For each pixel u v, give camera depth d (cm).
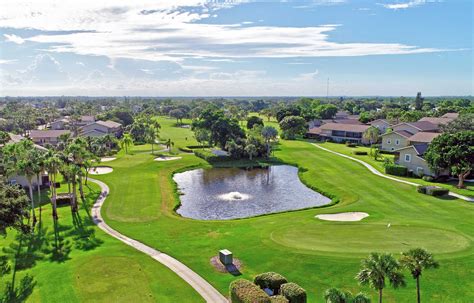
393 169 7956
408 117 14662
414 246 4044
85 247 4375
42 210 5906
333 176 8056
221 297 3234
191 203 6619
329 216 5372
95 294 3322
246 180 8494
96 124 15288
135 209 5928
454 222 4853
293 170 9556
